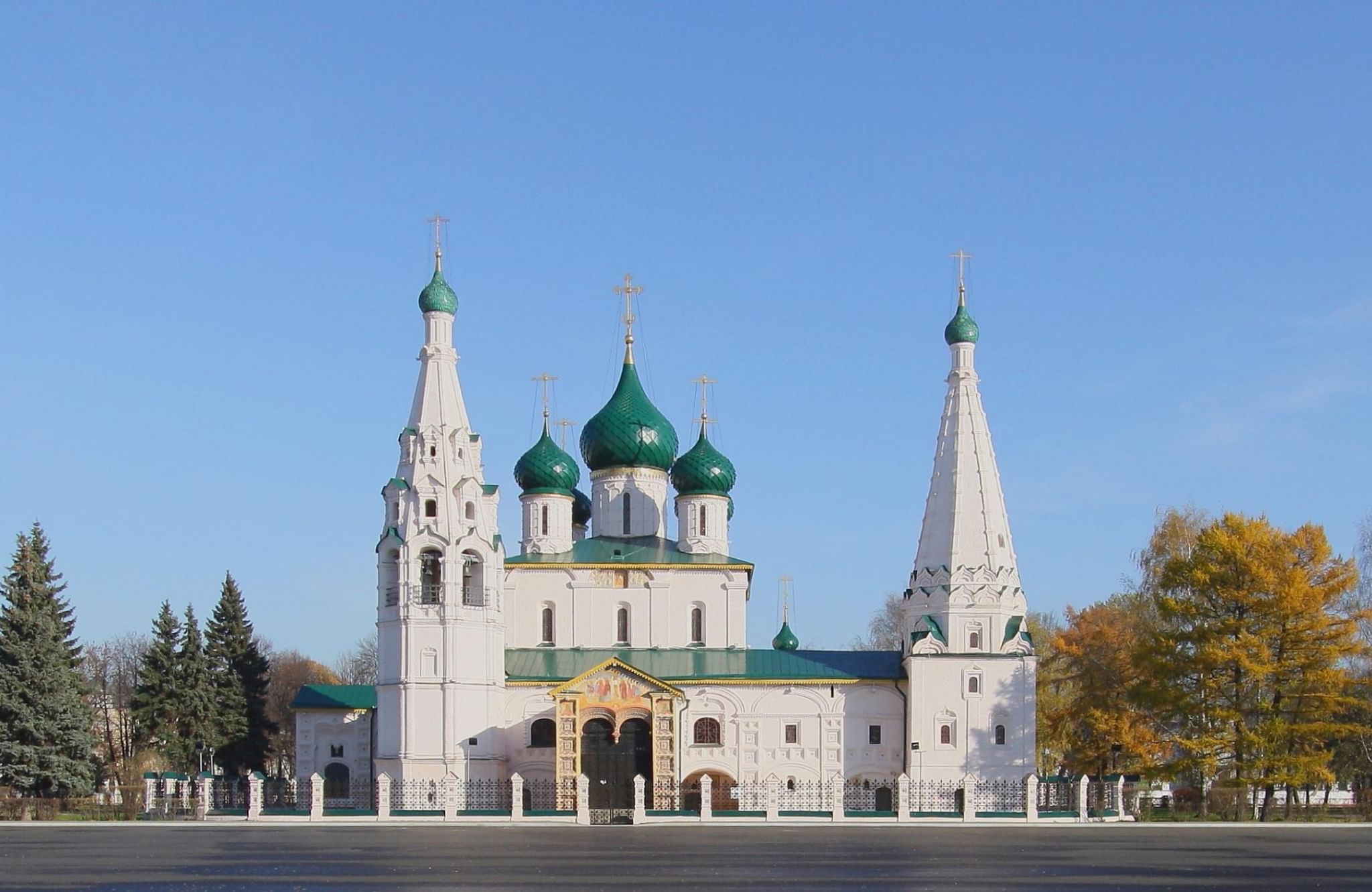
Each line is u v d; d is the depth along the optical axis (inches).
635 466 5022.1
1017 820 3821.4
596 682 4271.7
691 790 4397.1
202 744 4859.7
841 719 4411.9
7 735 4178.2
